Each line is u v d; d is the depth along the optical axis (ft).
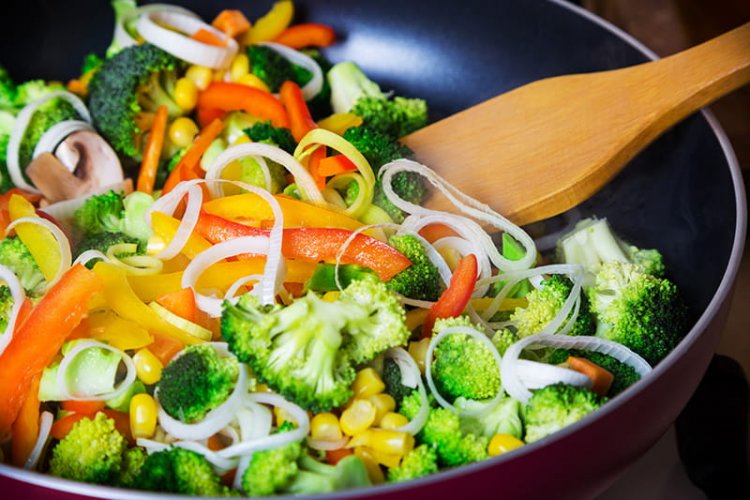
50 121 1.92
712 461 1.70
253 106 1.91
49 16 2.04
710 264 1.72
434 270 1.67
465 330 1.57
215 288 1.63
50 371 1.57
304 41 2.06
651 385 1.43
